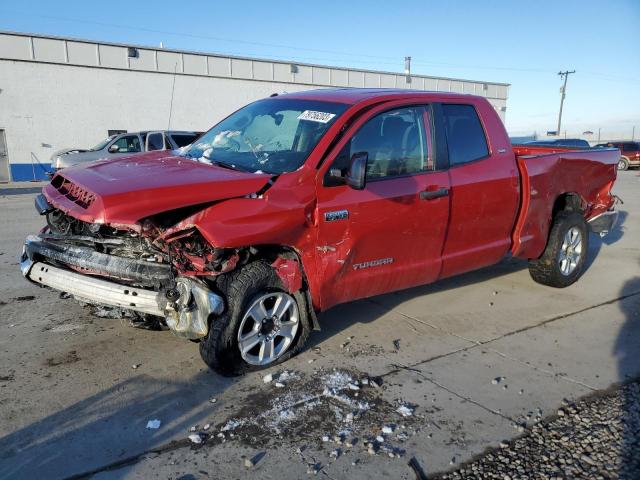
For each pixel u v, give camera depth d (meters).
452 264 5.11
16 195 17.89
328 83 33.75
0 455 2.99
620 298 6.13
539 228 5.86
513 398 3.80
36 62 24.88
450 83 39.22
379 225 4.36
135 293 3.70
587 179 6.46
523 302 5.93
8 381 3.83
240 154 4.53
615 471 3.01
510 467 3.03
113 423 3.34
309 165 4.07
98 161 4.77
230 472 2.91
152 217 3.61
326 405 3.63
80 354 4.29
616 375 4.20
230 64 30.08
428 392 3.85
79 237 4.12
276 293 4.04
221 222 3.59
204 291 3.62
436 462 3.06
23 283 6.14
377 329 5.01
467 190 4.98
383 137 4.52
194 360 4.23
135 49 27.08
